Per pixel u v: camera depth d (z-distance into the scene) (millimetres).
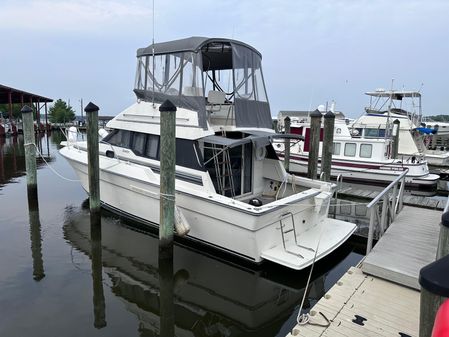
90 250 6414
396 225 6379
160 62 6875
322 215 6457
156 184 6258
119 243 6711
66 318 4418
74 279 5395
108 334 4137
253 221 5086
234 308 4828
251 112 6812
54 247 6496
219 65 7910
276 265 5590
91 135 6816
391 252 5109
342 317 3783
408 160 13914
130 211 7223
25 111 8180
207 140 5855
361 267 4945
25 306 4637
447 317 1312
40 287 5121
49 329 4184
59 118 53531
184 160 6203
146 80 7184
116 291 5113
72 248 6480
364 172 13703
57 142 28219
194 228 6016
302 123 16234
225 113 7285
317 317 3785
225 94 7375
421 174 13180
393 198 6824
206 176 5855
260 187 7109
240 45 6703
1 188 10875
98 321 4383
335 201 8688
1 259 5980
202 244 6090
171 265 5723
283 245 5590
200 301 4969
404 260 4816
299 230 6000
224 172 6359
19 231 7254
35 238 6906
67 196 9945
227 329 4391
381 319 3752
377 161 13516
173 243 6180
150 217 6824
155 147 6875
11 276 5418
